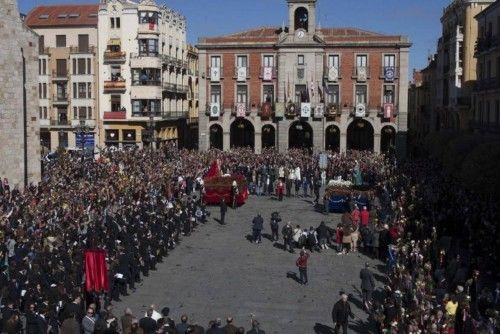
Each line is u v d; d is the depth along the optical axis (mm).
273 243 36625
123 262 26719
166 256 33438
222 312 24984
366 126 83500
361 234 35469
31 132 47906
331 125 80125
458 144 46625
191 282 28891
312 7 78812
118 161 55750
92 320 19562
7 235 27922
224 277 29766
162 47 84188
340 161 61000
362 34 80125
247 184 52906
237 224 41562
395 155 72250
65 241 27828
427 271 24984
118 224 32344
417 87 111188
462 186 42938
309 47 79188
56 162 54188
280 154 67312
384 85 78812
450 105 75562
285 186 55531
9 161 45344
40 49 79438
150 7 79125
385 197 42781
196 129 103188
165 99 85375
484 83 57844
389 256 29344
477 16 62281
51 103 80125
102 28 79250
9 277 23500
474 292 24047
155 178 46375
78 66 79250
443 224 34406
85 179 45531
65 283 22516
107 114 79625
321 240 35125
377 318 21906
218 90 81875
